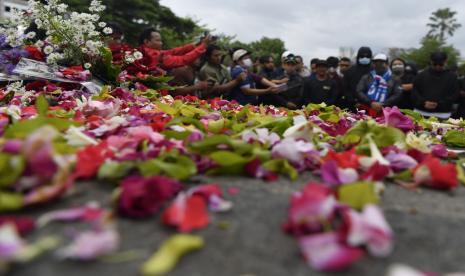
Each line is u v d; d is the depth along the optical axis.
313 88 5.57
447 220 1.10
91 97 2.77
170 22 36.59
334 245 0.85
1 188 1.04
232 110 2.95
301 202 0.94
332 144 1.92
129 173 1.21
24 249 0.81
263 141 1.61
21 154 1.03
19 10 3.67
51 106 2.62
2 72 3.48
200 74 5.27
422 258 0.91
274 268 0.84
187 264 0.84
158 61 4.81
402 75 6.30
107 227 0.91
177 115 2.42
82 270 0.80
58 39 3.82
